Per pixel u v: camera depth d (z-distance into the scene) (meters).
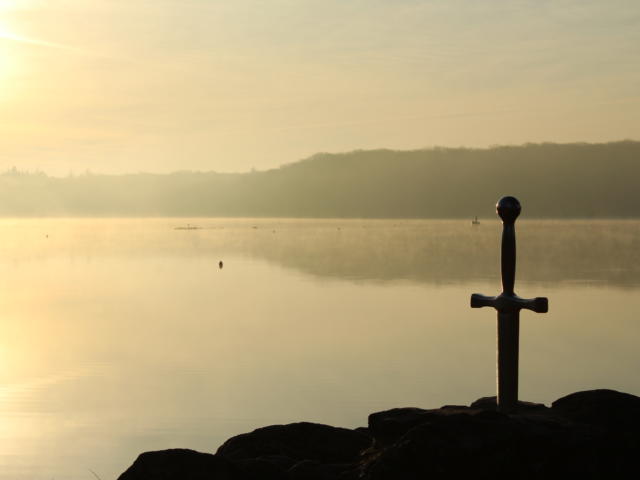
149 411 35.50
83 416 34.50
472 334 63.94
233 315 81.00
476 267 161.00
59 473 25.39
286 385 42.53
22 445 28.94
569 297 103.62
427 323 72.00
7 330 70.50
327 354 53.94
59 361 52.38
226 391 40.84
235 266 162.25
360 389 41.12
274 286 117.19
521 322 74.19
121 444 29.53
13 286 120.12
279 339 62.38
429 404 37.28
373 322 73.44
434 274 141.38
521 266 170.38
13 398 39.09
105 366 50.03
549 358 51.94
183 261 178.88
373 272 146.00
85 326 73.25
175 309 87.50
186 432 31.58
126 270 152.00
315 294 104.62
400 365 48.78
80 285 121.19
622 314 81.75
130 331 68.81
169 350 57.31
